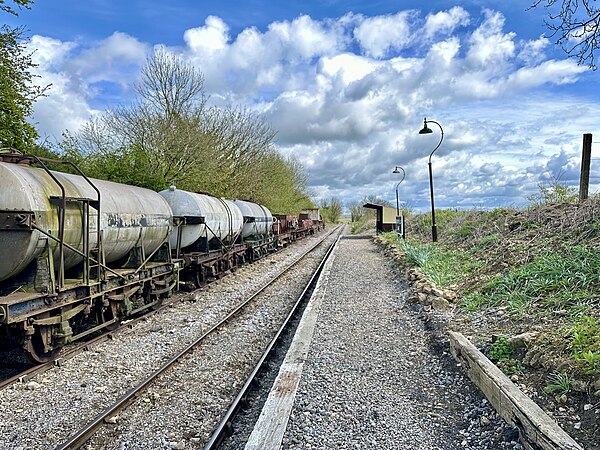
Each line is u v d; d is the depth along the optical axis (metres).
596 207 10.98
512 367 5.61
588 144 12.70
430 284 11.54
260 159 39.09
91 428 5.08
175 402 5.98
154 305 11.27
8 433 5.11
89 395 6.15
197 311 11.42
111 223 9.17
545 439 3.79
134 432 5.16
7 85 16.39
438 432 4.76
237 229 18.50
